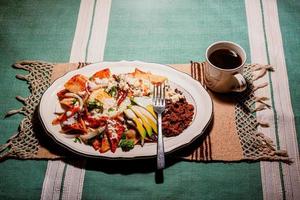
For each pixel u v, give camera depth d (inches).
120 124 24.5
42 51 30.8
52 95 26.0
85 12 33.4
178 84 26.6
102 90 25.9
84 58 30.1
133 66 27.6
